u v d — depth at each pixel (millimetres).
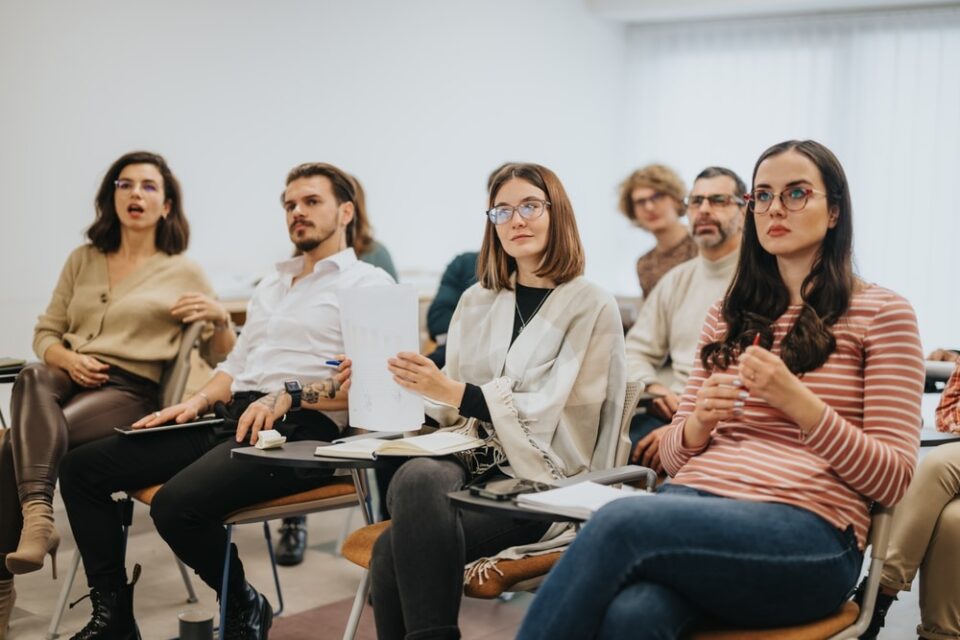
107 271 3289
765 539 1619
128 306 3176
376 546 2035
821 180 1878
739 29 6910
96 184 4641
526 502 1753
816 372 1843
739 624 1650
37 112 4422
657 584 1576
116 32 4664
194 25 4969
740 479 1804
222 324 3295
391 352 2223
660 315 3324
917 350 1790
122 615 2613
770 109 6816
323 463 2109
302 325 2785
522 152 6863
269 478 2441
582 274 2408
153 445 2666
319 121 5586
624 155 7551
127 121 4730
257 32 5246
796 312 1930
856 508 1759
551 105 7023
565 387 2256
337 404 2684
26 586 3232
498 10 6582
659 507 1599
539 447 2209
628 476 2062
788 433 1849
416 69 6109
